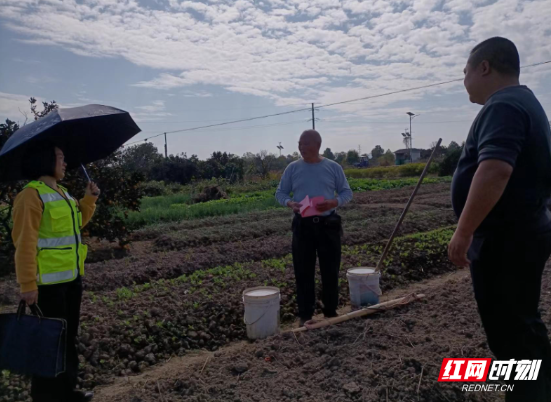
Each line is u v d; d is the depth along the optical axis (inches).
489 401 151.0
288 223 581.0
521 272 116.2
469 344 184.2
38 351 132.7
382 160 3233.3
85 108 158.6
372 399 145.9
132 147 1943.9
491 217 117.2
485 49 121.9
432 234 447.5
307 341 194.2
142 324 225.9
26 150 145.2
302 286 227.9
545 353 120.9
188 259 390.0
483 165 106.9
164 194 1298.0
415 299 247.0
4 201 365.7
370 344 186.2
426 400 146.9
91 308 249.0
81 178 411.2
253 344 200.8
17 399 165.9
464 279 284.7
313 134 226.5
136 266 370.3
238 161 1791.3
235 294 270.2
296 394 152.6
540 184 115.3
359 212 696.4
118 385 185.6
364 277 247.9
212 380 166.1
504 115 109.0
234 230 533.0
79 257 151.3
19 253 133.1
